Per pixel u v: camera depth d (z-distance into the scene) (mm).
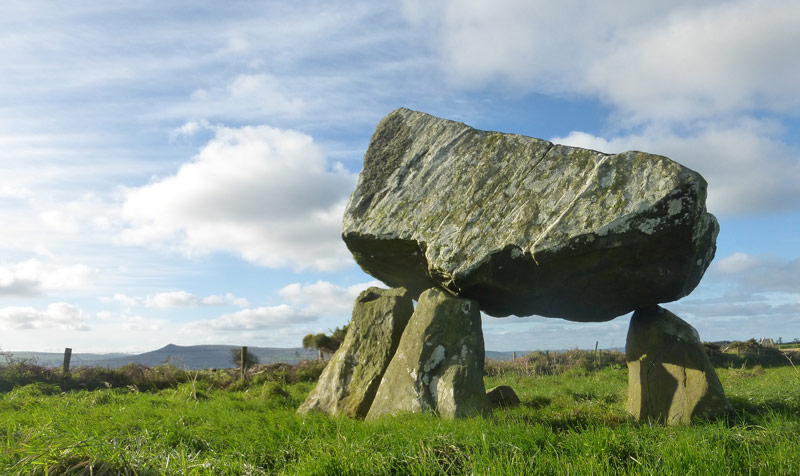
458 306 7324
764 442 4754
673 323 7465
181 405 8828
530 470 4109
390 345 8047
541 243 6637
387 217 8039
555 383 15281
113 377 17391
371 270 8867
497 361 23828
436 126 8445
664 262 6582
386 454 4395
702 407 6691
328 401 8180
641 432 5238
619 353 24125
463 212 7488
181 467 4289
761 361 22484
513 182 7340
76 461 4074
